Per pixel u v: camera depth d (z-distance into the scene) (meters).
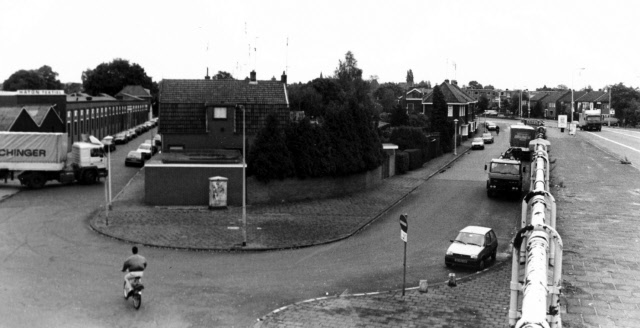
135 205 36.81
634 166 51.19
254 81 51.31
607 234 26.86
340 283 22.94
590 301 18.75
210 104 47.31
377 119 84.81
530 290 9.75
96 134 80.44
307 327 18.00
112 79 137.38
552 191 37.75
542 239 12.19
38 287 21.33
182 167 37.09
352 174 43.06
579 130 106.62
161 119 47.44
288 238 29.55
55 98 63.72
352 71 113.50
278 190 38.94
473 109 102.94
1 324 17.75
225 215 34.50
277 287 22.27
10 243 27.59
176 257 26.02
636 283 20.47
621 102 144.75
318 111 82.69
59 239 28.50
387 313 19.27
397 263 25.97
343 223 33.31
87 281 22.20
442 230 32.31
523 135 59.16
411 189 45.03
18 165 42.66
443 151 70.50
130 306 19.70
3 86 143.75
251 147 39.03
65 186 43.88
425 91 138.62
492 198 41.66
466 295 21.28
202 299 20.66
